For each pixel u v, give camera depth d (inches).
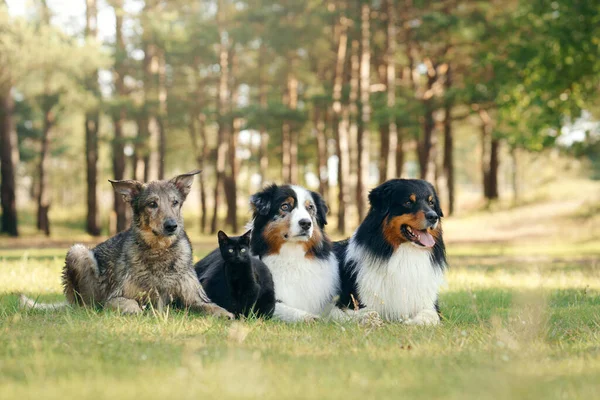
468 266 636.1
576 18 772.6
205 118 1455.5
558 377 145.7
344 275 300.7
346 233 1183.6
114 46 1171.9
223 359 155.3
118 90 1210.6
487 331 222.8
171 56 1307.8
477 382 136.5
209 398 121.5
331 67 1425.9
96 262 284.7
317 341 196.5
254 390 125.9
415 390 132.2
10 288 361.7
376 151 1962.4
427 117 1230.9
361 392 129.6
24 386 129.9
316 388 132.9
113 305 260.8
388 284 282.0
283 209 286.5
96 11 1170.6
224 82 1330.0
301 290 285.1
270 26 1157.1
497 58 980.6
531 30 905.5
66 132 1892.2
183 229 283.1
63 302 290.8
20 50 891.4
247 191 2266.2
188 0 1296.8
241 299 267.4
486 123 1558.8
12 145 1245.7
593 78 831.7
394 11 1083.9
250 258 268.1
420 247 279.6
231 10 1301.7
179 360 157.4
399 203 279.3
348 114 1112.2
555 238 1167.0
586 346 194.2
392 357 170.4
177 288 273.9
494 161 1590.8
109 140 1194.0
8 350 166.9
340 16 1079.0
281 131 1537.9
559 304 326.0
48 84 1026.7
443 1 1098.7
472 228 1349.7
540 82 840.9
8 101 1237.7
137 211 271.9
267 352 173.6
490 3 1078.4
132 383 132.6
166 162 1894.7
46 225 1405.0
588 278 473.1
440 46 1211.2
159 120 1288.1
